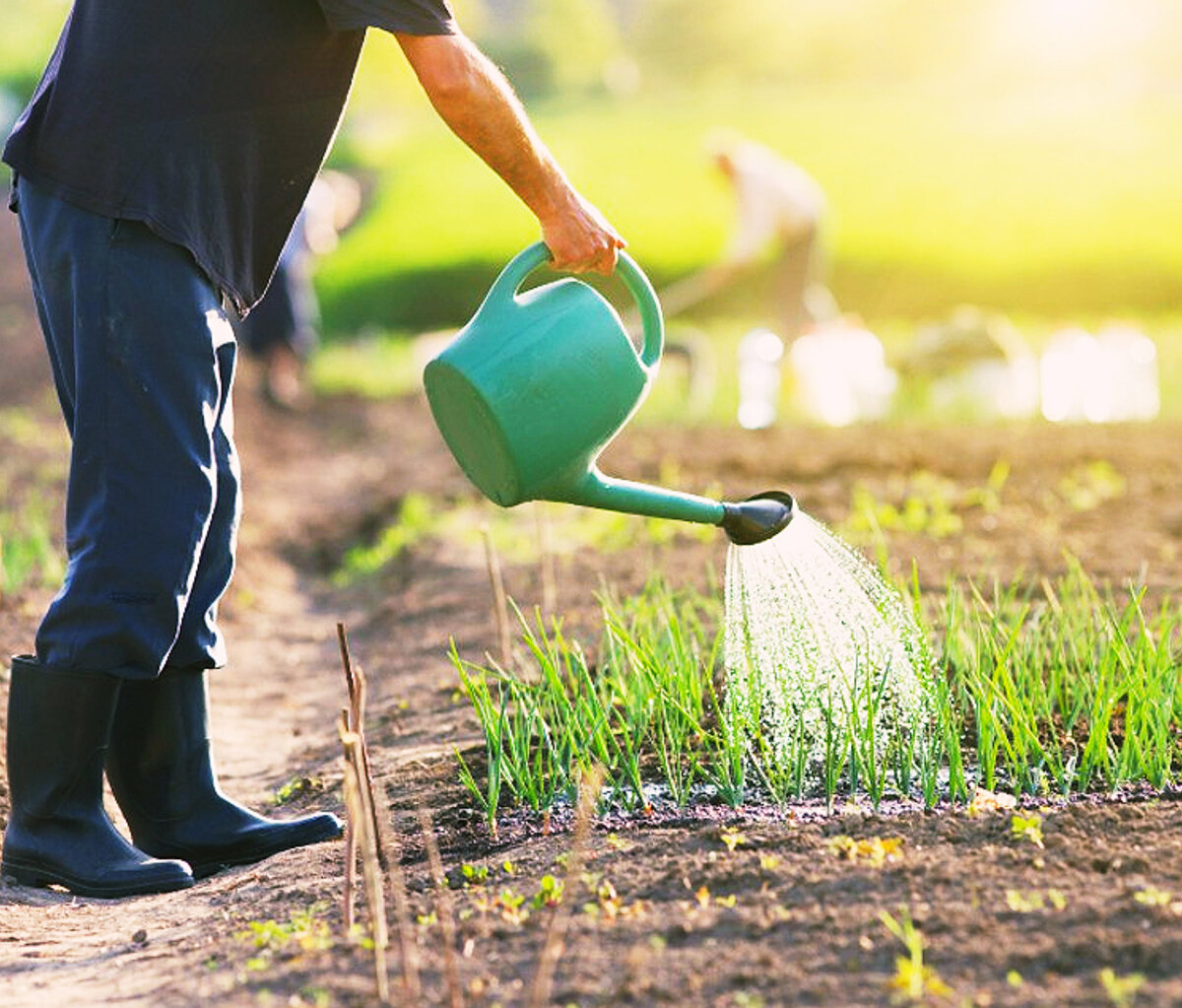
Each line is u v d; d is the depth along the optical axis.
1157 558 10.06
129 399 5.51
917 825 5.12
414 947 4.42
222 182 5.61
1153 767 5.84
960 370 19.42
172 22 5.43
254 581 12.73
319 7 5.48
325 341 34.22
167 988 4.40
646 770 6.25
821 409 19.25
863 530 11.37
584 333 5.38
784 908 4.41
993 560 10.12
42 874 5.81
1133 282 34.53
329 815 6.20
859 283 34.91
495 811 5.98
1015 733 5.88
